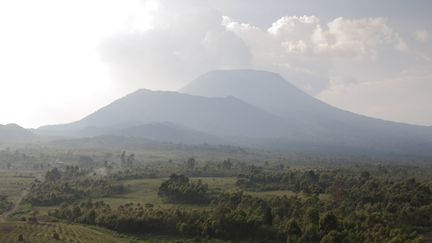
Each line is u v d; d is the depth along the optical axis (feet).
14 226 515.91
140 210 564.30
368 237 431.43
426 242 396.57
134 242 482.28
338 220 481.87
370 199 617.62
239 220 505.25
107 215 551.59
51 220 569.23
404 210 511.40
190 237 510.58
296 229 487.61
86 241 464.65
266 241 492.13
